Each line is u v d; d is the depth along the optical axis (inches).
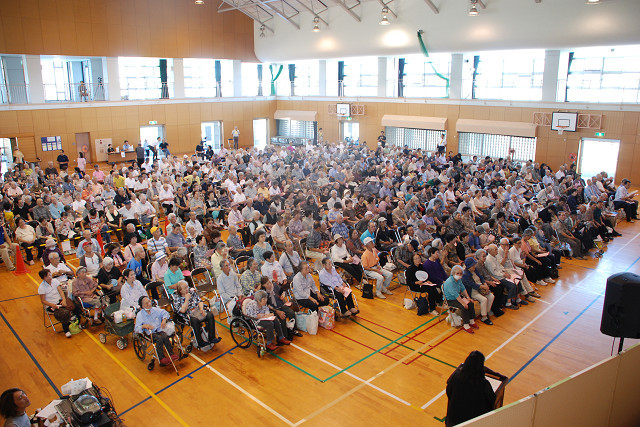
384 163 914.1
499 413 194.5
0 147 1047.0
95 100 1184.2
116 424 267.7
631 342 381.7
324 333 396.8
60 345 378.6
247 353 365.7
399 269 498.6
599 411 242.8
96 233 562.3
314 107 1413.6
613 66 927.0
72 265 542.9
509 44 925.8
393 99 1229.1
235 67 1417.3
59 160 1055.0
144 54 1238.3
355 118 1318.9
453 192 730.2
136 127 1250.6
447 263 467.5
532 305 450.3
